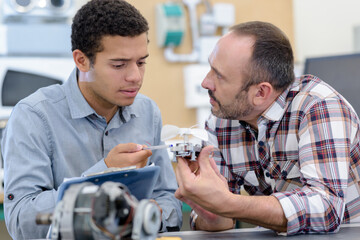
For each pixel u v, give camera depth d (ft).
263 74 4.20
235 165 4.90
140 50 4.20
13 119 4.65
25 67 7.90
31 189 4.40
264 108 4.38
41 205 4.17
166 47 9.24
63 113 4.76
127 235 2.54
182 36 9.16
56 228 2.55
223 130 4.92
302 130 4.19
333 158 3.97
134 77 4.23
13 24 8.05
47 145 4.65
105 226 2.48
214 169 3.92
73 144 4.76
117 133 4.99
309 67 7.03
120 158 3.93
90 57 4.29
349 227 4.11
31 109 4.64
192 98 9.21
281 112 4.39
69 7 8.14
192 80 9.21
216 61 4.29
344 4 10.59
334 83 6.84
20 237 4.31
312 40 10.50
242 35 4.27
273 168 4.58
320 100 4.18
